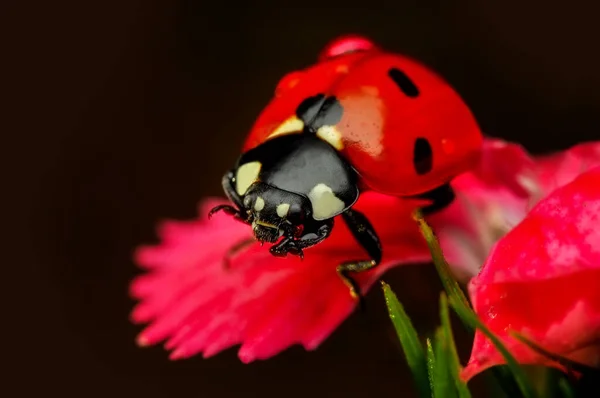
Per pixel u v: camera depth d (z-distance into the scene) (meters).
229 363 0.08
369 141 0.06
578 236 0.06
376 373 0.08
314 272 0.06
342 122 0.06
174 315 0.06
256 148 0.06
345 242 0.06
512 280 0.06
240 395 0.08
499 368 0.06
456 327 0.06
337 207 0.06
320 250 0.06
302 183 0.06
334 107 0.06
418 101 0.06
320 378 0.08
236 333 0.06
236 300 0.06
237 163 0.06
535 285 0.06
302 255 0.06
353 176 0.06
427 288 0.06
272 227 0.06
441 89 0.06
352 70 0.06
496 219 0.06
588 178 0.06
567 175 0.06
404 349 0.06
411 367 0.06
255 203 0.06
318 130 0.06
